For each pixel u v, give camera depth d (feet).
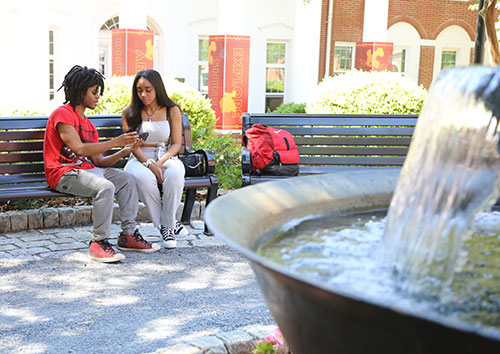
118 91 28.81
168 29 58.80
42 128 18.76
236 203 7.59
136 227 17.60
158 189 17.95
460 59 73.05
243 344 10.28
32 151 19.86
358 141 22.04
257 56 63.00
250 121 21.11
